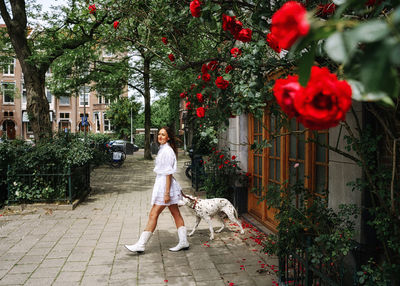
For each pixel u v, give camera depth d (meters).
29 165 7.11
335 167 3.14
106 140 26.25
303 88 0.63
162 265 4.19
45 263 4.24
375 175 2.42
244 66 2.81
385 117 2.22
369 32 0.50
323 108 0.63
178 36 3.90
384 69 0.47
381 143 2.62
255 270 4.03
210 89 3.06
